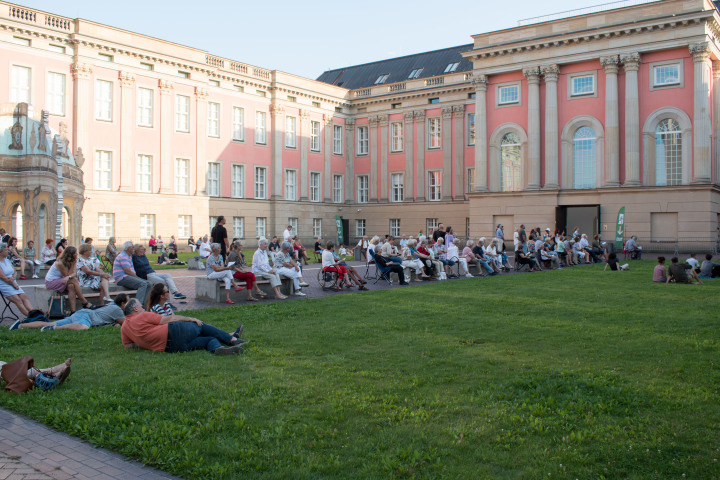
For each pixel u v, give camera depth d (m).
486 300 16.09
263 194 55.75
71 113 41.09
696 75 38.66
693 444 5.56
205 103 50.12
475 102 50.06
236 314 13.26
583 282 21.44
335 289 19.33
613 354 9.22
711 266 22.75
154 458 5.23
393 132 60.97
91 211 42.16
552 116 43.78
